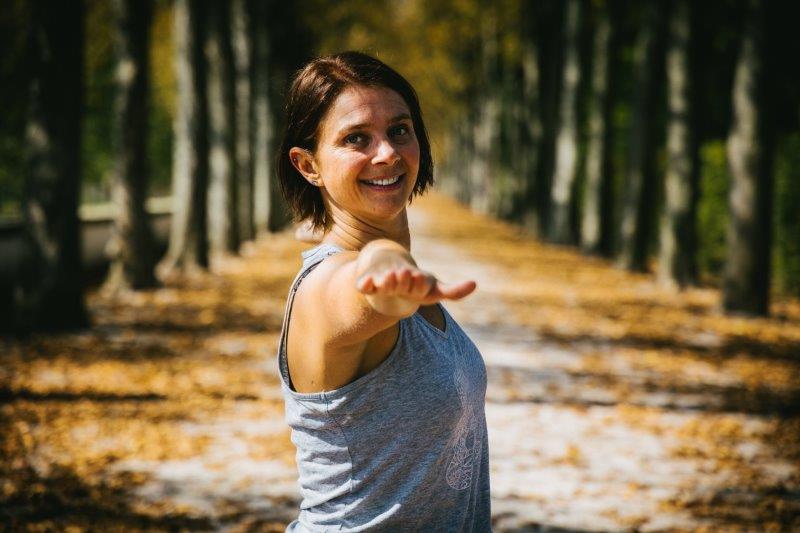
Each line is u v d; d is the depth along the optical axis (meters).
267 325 11.35
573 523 4.76
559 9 28.89
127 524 4.53
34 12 9.93
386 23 38.25
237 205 20.78
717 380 8.70
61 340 9.67
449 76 48.78
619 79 27.17
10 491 4.93
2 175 23.33
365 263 1.23
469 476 1.63
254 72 26.48
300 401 1.53
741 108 12.53
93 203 46.69
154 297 13.27
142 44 13.10
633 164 19.20
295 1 28.47
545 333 11.24
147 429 6.34
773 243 15.80
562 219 25.48
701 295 15.23
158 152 44.19
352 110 1.55
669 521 4.83
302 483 1.63
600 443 6.34
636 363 9.41
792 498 5.26
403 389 1.50
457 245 25.44
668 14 18.67
